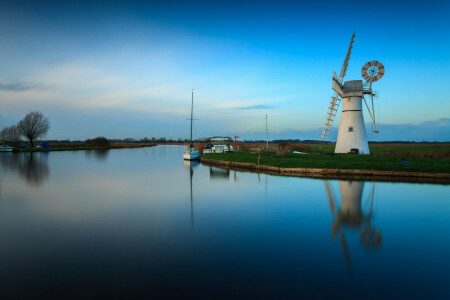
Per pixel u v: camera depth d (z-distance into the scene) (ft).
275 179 89.45
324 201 58.44
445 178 84.23
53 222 44.24
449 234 38.09
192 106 182.60
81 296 22.75
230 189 73.46
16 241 35.63
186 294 23.08
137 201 59.93
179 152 300.81
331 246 33.81
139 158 198.49
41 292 23.34
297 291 23.59
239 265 28.53
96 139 351.67
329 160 111.86
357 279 25.67
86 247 33.55
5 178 94.94
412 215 47.52
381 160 108.17
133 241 35.65
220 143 215.72
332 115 151.64
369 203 55.98
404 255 31.09
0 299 22.17
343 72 138.82
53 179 93.20
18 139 315.37
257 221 44.55
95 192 70.38
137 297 22.62
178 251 32.30
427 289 24.00
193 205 55.88
